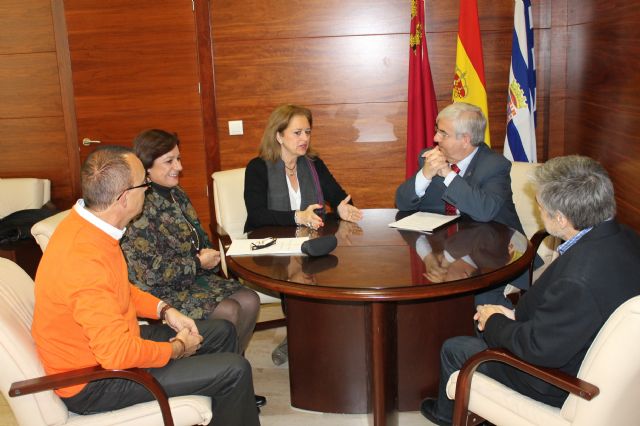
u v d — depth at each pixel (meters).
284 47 4.33
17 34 4.44
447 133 2.79
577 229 1.84
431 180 3.00
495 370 2.00
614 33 3.34
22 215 4.22
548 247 3.16
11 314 1.93
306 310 2.58
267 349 3.39
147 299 2.27
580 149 3.97
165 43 4.38
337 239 2.62
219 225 3.24
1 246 4.12
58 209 4.55
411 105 4.06
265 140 3.08
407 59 4.30
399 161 4.47
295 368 2.68
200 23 4.32
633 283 1.71
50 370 1.89
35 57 4.47
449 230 2.68
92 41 4.41
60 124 4.57
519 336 1.80
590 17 3.74
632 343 1.57
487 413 1.96
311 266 2.28
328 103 4.41
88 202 1.87
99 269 1.83
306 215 2.84
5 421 2.78
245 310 2.71
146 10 4.34
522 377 1.88
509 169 2.84
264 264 2.33
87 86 4.48
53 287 1.82
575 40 4.03
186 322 2.20
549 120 4.30
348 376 2.61
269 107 4.43
